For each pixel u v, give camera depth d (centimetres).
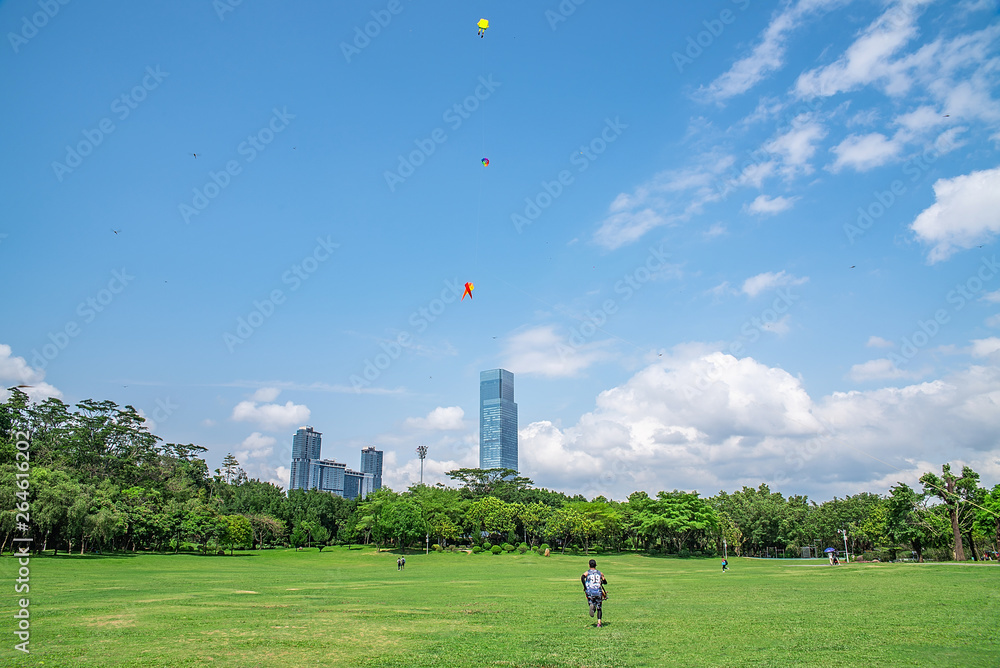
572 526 9994
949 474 7119
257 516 11694
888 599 2670
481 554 9981
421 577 5081
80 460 10019
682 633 1759
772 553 12062
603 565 7706
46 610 2312
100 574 4747
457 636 1711
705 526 9950
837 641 1596
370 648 1516
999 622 1909
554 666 1307
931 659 1356
